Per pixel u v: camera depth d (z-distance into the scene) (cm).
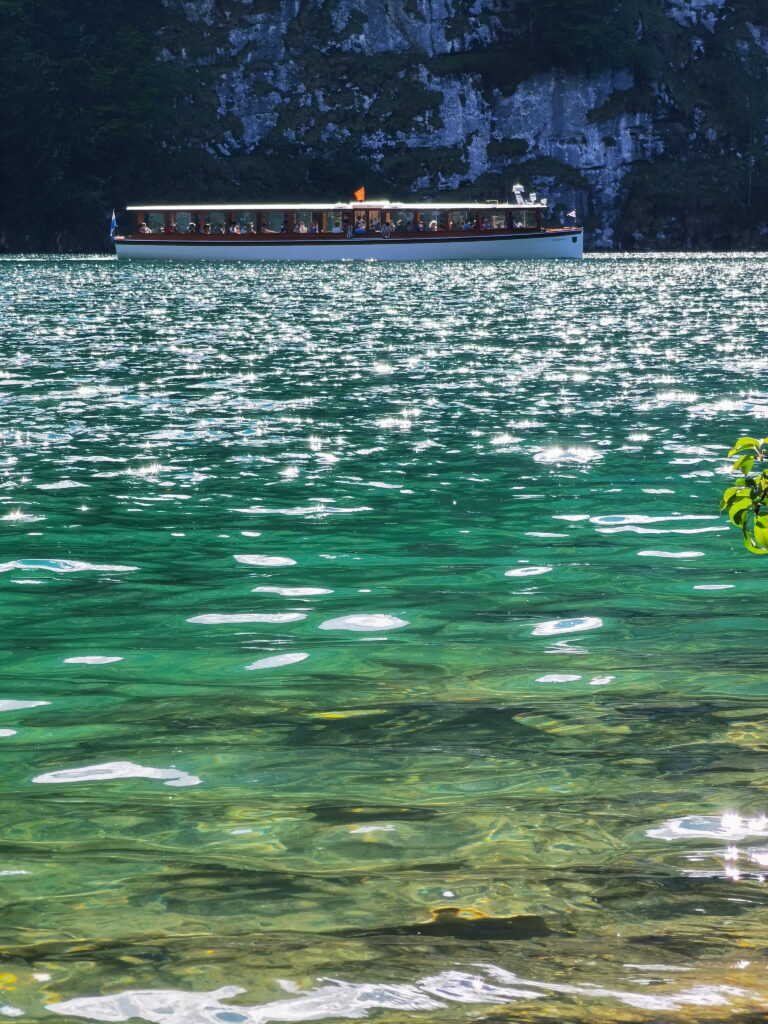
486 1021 362
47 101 15025
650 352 3238
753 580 1009
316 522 1244
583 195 17438
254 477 1484
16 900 458
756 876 466
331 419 1998
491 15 17750
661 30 17888
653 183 17438
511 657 807
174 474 1502
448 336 3828
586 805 548
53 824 538
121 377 2642
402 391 2398
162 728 675
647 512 1277
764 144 18012
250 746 643
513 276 8731
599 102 17475
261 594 978
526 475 1496
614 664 787
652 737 644
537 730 659
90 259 13000
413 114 17275
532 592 980
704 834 510
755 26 18600
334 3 17438
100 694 739
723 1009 364
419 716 689
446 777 590
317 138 17062
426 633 867
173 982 391
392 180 17250
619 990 377
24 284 7619
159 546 1145
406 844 506
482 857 491
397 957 403
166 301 5888
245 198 16425
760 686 734
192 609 938
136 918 440
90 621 906
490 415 2044
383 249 11038
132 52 15988
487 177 17362
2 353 3222
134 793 576
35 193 15225
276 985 388
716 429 1869
